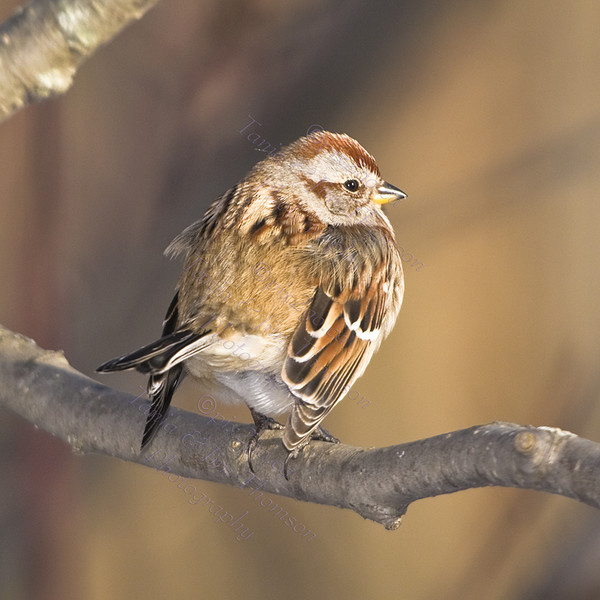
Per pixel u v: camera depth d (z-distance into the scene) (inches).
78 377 274.2
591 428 462.0
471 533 467.8
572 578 379.2
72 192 427.5
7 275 398.0
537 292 505.4
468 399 494.9
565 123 501.7
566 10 516.7
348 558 479.5
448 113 488.4
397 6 459.8
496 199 492.1
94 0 201.8
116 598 453.7
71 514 400.2
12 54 202.8
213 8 439.8
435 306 503.5
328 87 442.9
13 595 387.2
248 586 470.6
